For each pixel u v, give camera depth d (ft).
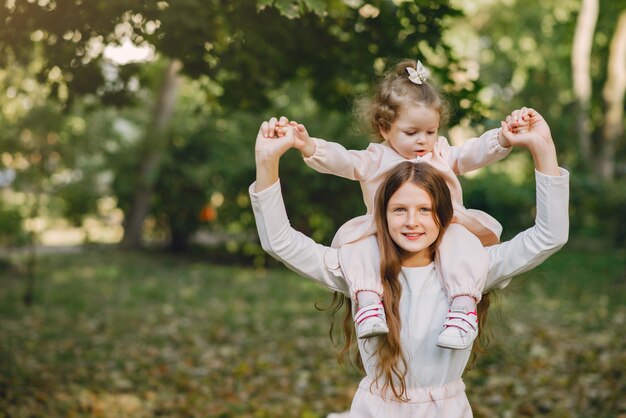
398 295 7.54
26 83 32.50
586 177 64.13
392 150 7.93
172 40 14.33
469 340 7.14
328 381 20.72
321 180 47.01
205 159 56.95
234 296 39.06
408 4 14.66
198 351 25.18
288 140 7.23
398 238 7.42
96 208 60.39
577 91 66.95
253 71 17.20
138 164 59.11
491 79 78.89
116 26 14.30
